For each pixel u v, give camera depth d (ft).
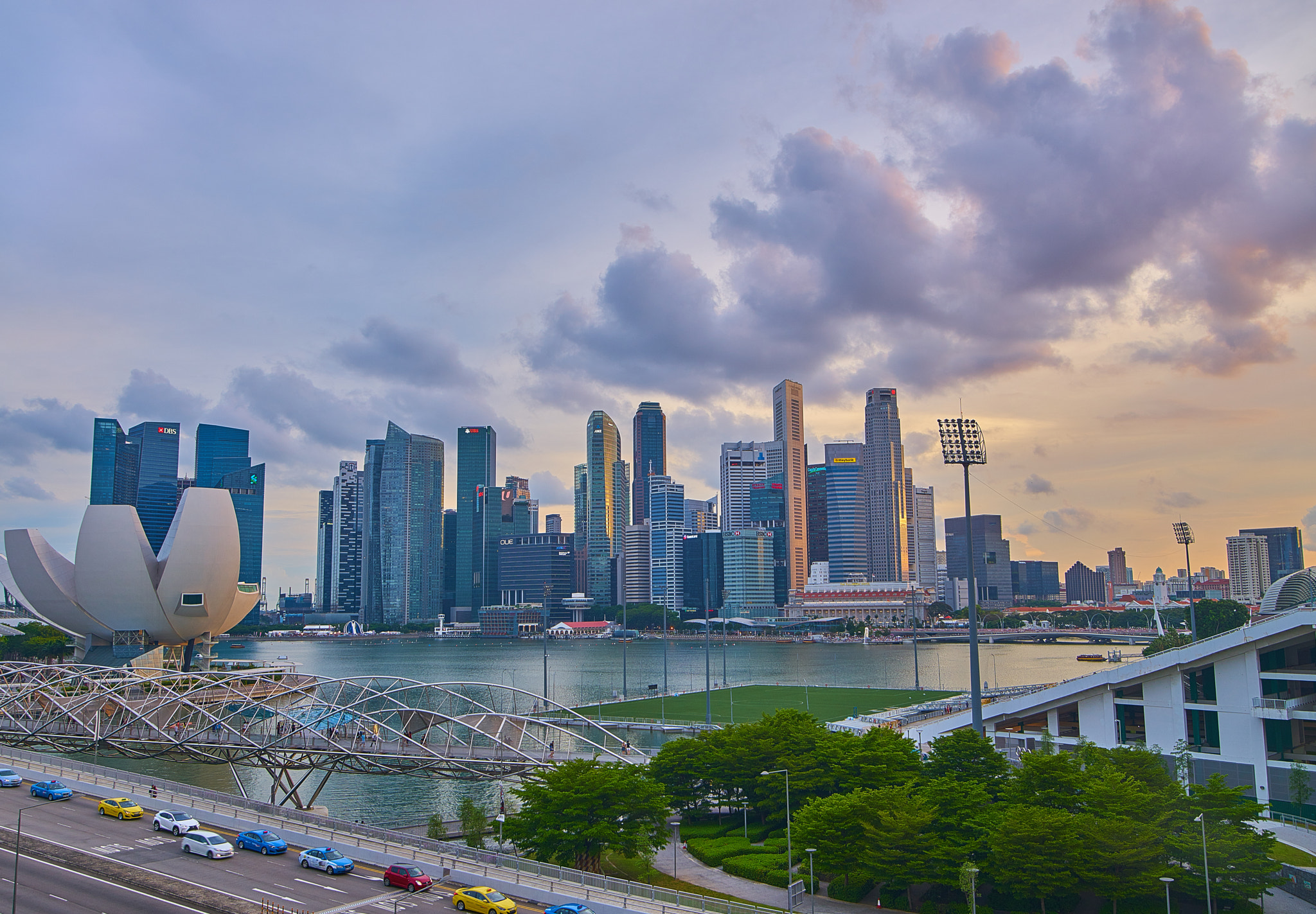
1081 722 362.53
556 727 348.18
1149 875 210.18
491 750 349.41
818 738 310.45
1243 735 318.86
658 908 196.54
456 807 388.98
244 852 236.63
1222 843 215.10
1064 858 214.90
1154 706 342.23
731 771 303.68
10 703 451.94
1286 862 250.37
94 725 416.46
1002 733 380.78
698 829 306.96
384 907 193.98
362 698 374.02
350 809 387.75
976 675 357.82
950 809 244.42
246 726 382.42
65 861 221.25
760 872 254.47
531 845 253.24
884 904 232.53
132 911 187.52
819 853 239.09
